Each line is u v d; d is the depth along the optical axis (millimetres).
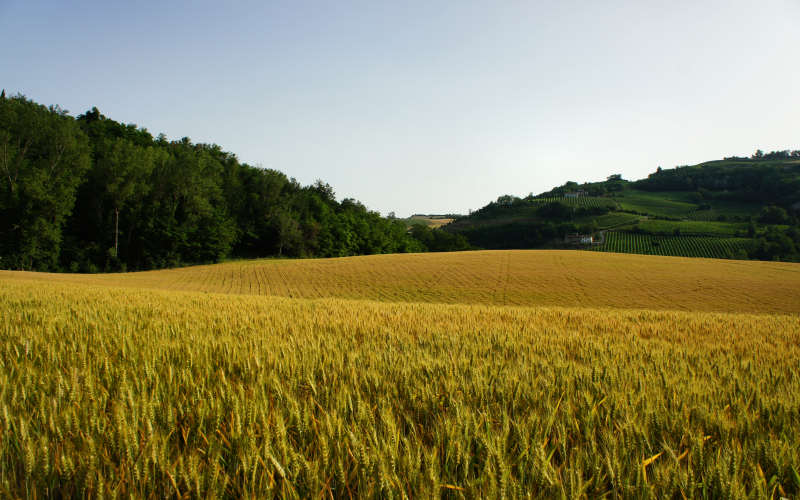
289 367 3361
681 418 2426
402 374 3229
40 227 48750
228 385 2662
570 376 3305
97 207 58969
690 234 124188
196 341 4375
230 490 1698
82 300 9367
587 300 33531
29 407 2332
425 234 131500
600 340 5855
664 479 1675
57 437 1941
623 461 1874
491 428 2148
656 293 35938
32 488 1552
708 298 33750
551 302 32844
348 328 6281
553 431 2197
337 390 2777
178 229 64500
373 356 3912
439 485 1580
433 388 2885
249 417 2131
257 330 5766
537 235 141500
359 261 57406
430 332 6113
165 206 64938
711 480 1658
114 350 3730
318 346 4352
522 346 5121
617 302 32719
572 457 1925
